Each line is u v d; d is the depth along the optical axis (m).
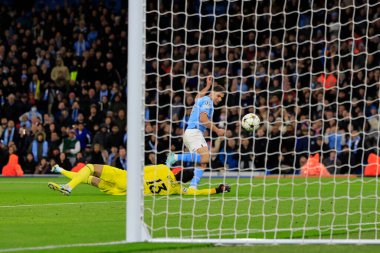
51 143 41.16
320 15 44.56
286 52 44.06
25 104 44.03
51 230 15.99
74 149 41.09
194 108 24.86
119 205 21.39
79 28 48.16
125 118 41.16
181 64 44.06
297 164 38.69
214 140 38.38
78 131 41.28
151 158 34.53
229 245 13.93
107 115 41.62
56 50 47.88
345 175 37.59
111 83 45.50
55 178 38.09
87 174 24.73
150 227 16.06
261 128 38.72
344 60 42.31
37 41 48.00
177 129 37.84
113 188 25.05
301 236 15.25
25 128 42.03
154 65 43.84
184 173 24.12
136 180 14.31
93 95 43.66
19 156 41.31
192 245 13.81
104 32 47.47
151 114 41.16
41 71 45.56
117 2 50.09
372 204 21.89
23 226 16.64
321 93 40.34
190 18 45.69
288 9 45.34
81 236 15.10
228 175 37.84
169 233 15.55
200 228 16.27
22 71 45.75
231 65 43.97
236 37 45.28
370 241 14.21
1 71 46.53
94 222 17.39
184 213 19.00
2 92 45.03
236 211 19.19
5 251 13.13
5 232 15.65
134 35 14.55
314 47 43.72
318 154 38.72
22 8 49.94
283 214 18.95
